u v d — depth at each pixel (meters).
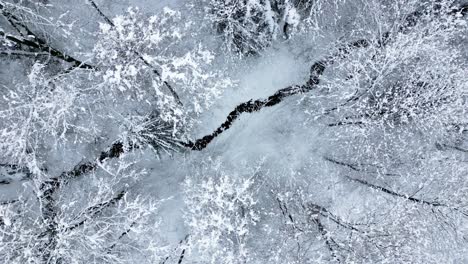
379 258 10.57
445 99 10.70
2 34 9.93
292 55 12.12
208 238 9.97
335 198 11.64
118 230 10.75
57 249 9.17
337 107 11.69
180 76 8.91
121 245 10.67
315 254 11.05
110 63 9.22
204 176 11.55
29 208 9.83
